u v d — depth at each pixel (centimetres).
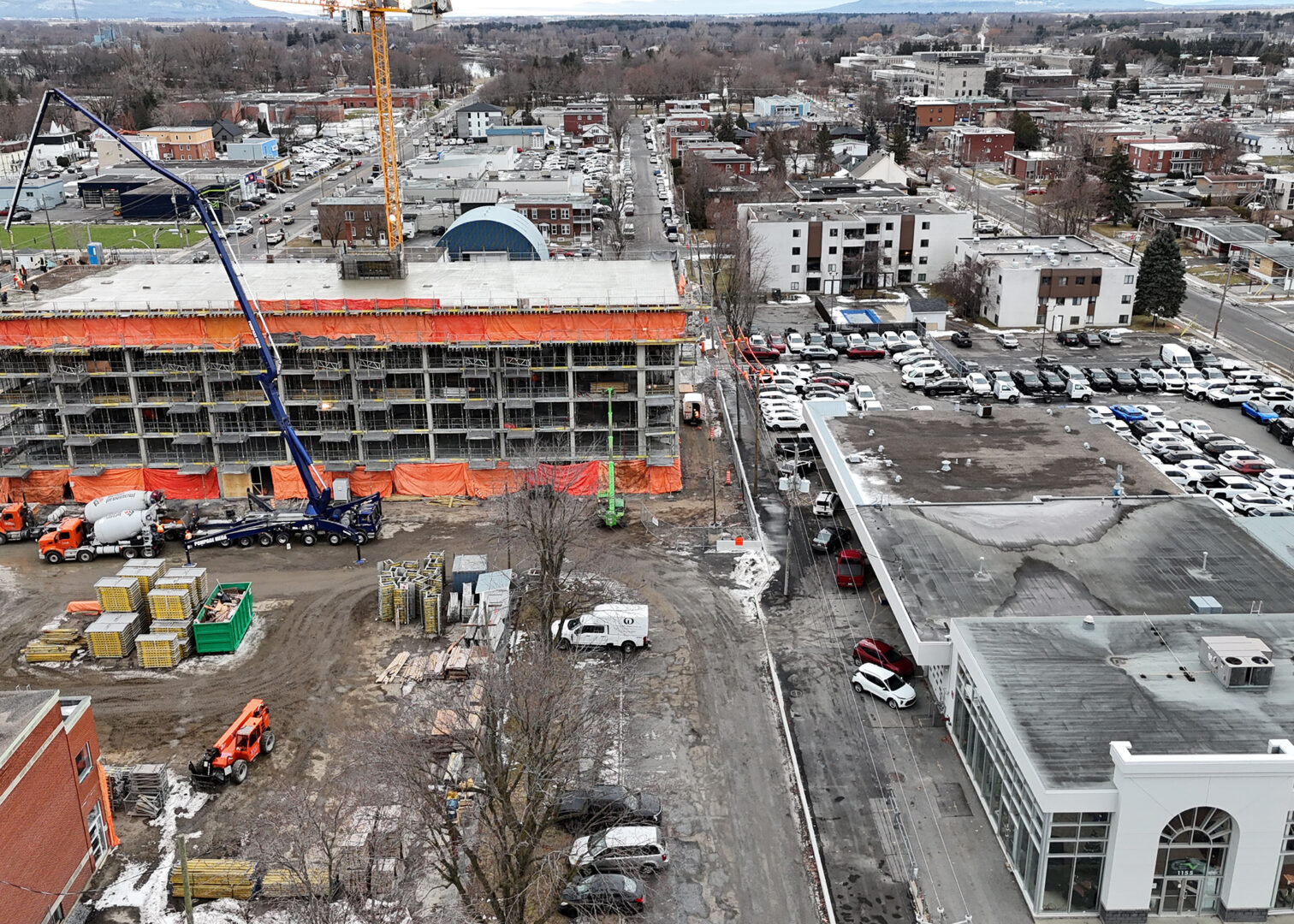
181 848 4241
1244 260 16912
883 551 6731
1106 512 7250
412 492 9250
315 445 9331
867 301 14812
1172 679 5147
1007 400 11425
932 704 6238
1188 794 4362
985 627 5672
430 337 8925
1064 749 4656
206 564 8131
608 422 9269
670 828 5278
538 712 4862
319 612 7381
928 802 5409
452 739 5025
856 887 4859
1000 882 4866
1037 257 14688
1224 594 6184
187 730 6069
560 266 10275
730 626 7150
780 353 13150
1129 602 6100
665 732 6022
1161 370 12150
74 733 4853
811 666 6662
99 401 9075
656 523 8731
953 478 7938
